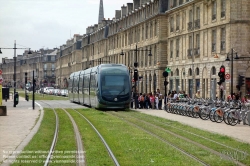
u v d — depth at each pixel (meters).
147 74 87.38
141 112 46.72
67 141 21.94
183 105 41.47
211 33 62.31
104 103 48.09
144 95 55.12
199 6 66.12
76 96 68.25
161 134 25.45
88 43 143.25
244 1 56.84
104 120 35.81
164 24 80.25
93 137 23.83
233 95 47.28
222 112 33.09
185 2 71.44
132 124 32.38
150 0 85.50
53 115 41.88
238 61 56.44
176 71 75.12
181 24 72.88
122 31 103.50
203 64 64.44
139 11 93.12
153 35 83.69
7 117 38.25
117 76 48.78
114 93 48.19
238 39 56.75
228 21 57.31
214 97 45.97
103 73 48.84
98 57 128.38
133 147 19.84
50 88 144.75
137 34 93.88
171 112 44.62
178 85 74.19
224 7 58.97
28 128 28.42
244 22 56.78
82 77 62.78
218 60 59.75
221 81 39.62
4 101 80.19
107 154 17.80
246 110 31.31
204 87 64.56
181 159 16.58
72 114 43.38
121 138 23.45
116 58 109.75
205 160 16.44
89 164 15.48
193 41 68.19
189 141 22.34
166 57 80.44
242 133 26.06
